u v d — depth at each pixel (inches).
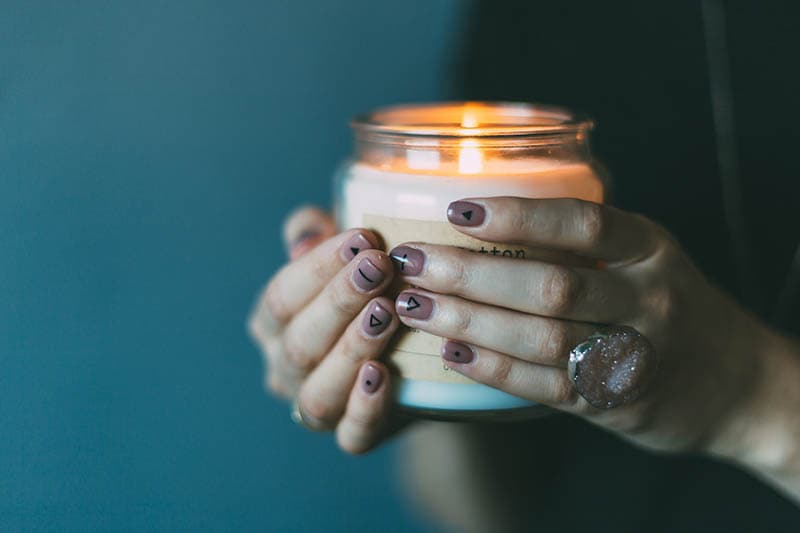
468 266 13.8
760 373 16.5
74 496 25.6
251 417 27.0
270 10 25.1
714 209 22.8
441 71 26.4
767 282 22.3
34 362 24.8
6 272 24.2
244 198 26.1
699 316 15.4
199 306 26.2
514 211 13.6
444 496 25.9
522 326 14.0
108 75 24.1
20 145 23.8
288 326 16.2
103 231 24.9
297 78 25.7
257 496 27.4
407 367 14.9
